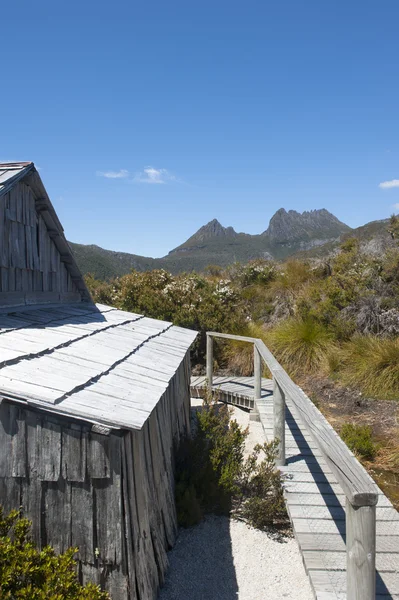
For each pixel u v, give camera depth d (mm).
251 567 4391
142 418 3188
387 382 9312
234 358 11586
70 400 3230
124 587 3248
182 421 6672
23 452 3283
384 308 11297
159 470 4465
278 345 11344
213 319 11859
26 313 5676
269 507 5027
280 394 5934
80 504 3262
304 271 15602
